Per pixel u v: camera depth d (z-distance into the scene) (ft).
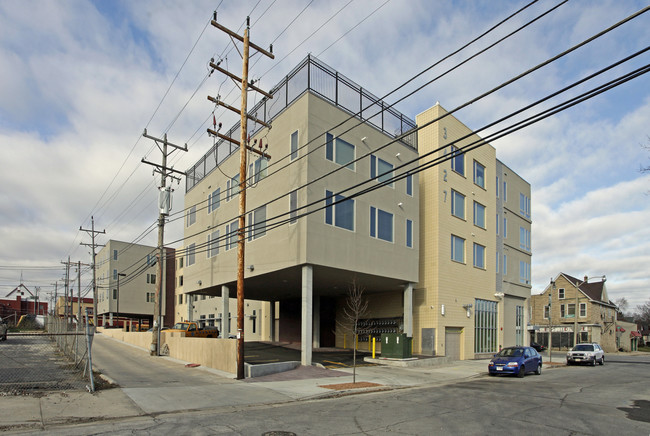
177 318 224.74
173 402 37.78
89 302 308.40
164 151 88.43
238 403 39.11
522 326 128.98
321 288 97.45
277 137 75.31
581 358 95.61
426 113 97.09
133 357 79.61
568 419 33.53
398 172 85.92
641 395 46.91
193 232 111.04
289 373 59.47
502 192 123.24
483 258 108.99
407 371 69.67
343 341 111.96
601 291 185.68
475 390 50.37
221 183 96.58
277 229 72.49
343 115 74.64
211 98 62.34
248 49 61.93
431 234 92.68
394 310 99.19
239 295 56.29
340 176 72.49
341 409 36.88
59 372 50.37
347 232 72.43
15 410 31.71
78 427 28.45
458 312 95.04
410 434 28.07
